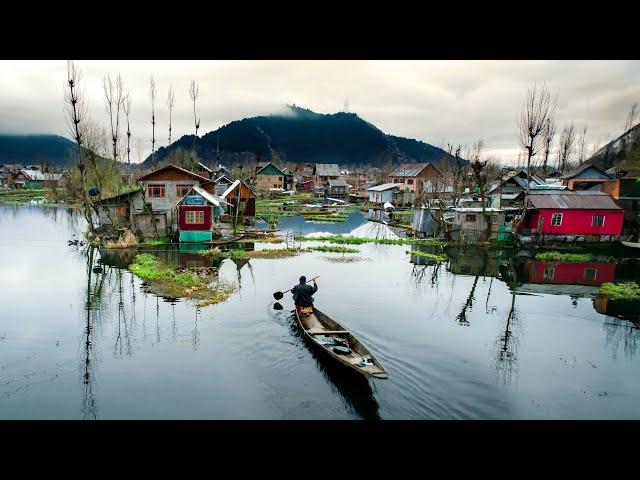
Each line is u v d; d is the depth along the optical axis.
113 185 53.53
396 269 27.95
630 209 41.50
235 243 37.09
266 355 13.63
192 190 36.59
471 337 15.79
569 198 39.31
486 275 27.03
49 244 34.88
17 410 10.55
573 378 12.66
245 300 19.73
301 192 111.06
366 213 72.25
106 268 26.58
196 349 14.14
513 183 59.41
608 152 81.75
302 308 16.42
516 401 11.16
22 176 111.81
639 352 14.76
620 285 24.19
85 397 11.16
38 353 13.90
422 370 12.80
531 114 36.69
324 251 33.88
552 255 32.97
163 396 11.21
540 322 17.86
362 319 17.38
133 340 14.94
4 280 23.38
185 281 22.48
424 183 81.81
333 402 10.89
